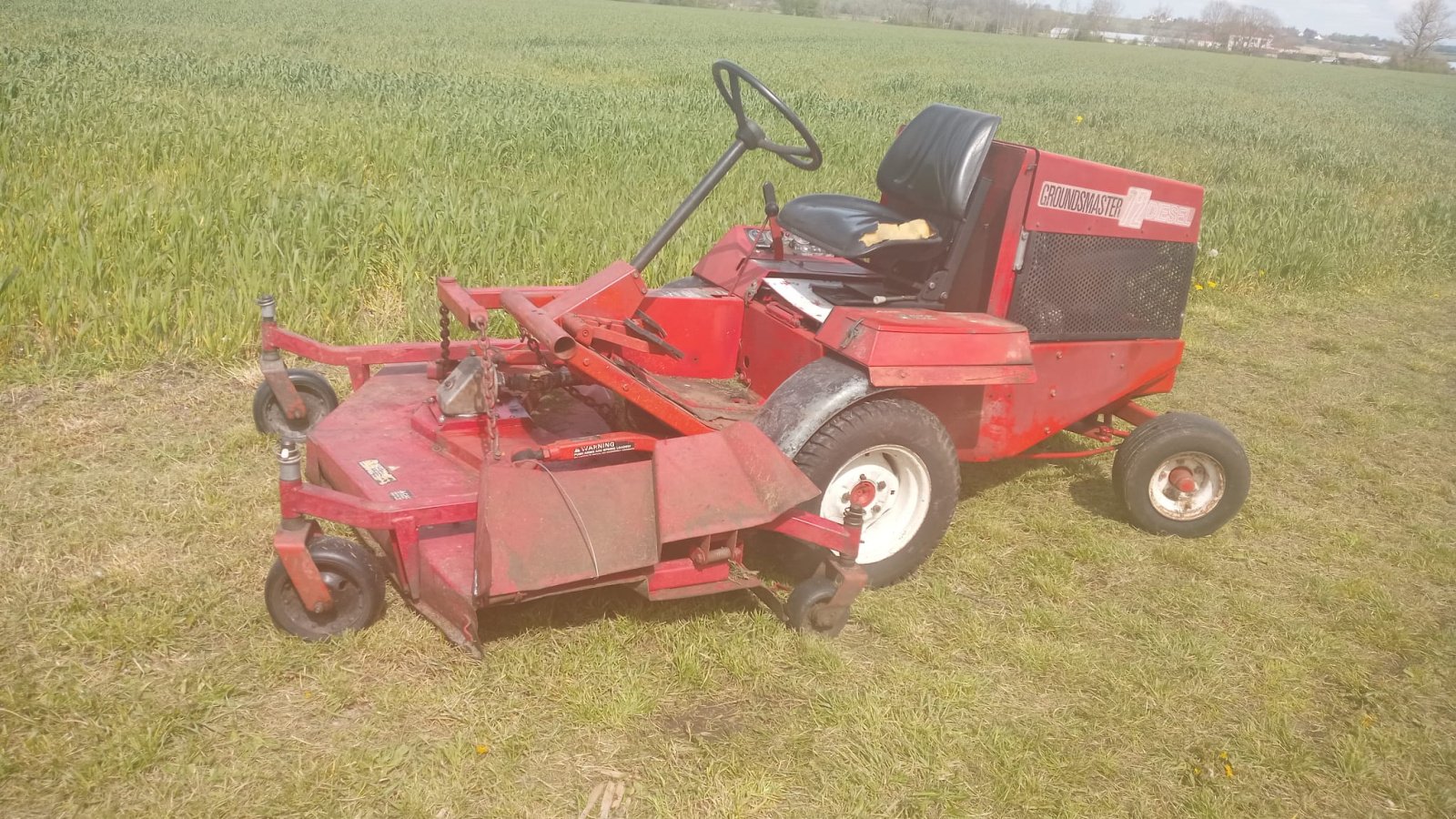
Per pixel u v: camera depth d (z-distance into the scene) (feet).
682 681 10.98
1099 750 10.59
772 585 13.16
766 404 12.74
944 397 14.12
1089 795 9.96
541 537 10.39
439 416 12.84
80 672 10.18
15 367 17.37
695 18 246.68
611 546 10.68
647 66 97.60
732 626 12.05
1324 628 13.53
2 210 23.22
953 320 13.25
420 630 11.34
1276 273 34.53
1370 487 18.63
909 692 11.22
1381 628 13.53
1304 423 21.62
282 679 10.41
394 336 20.85
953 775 10.00
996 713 11.05
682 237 27.32
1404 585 14.98
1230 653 12.73
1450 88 238.48
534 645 11.31
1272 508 17.31
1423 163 78.18
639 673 11.03
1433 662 12.84
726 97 14.88
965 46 225.35
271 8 140.97
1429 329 30.99
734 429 11.66
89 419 16.02
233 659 10.59
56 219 22.79
